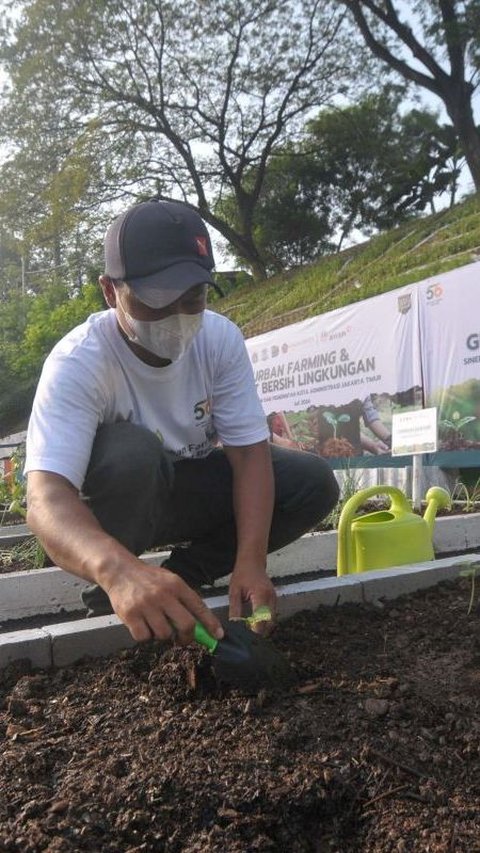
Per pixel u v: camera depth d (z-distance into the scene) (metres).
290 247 28.14
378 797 1.37
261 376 8.81
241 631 1.70
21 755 1.46
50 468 1.79
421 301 6.61
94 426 1.99
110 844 1.25
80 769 1.42
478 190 15.57
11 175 21.42
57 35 19.48
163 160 22.69
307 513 2.58
